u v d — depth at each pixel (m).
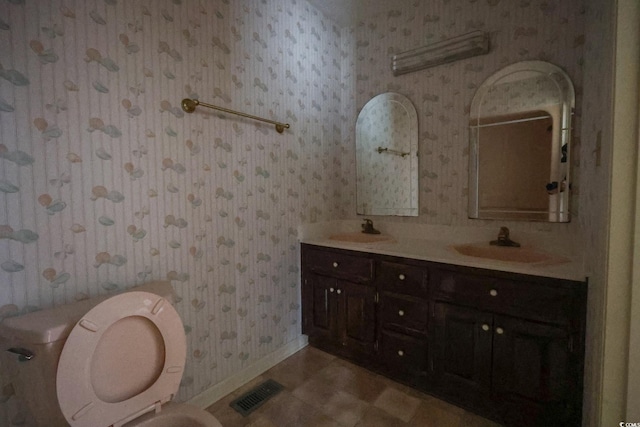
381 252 1.74
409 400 1.61
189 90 1.45
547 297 1.25
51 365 0.84
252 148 1.77
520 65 1.70
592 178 1.11
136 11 1.25
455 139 1.95
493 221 1.85
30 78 1.00
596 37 1.13
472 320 1.45
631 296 0.69
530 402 1.32
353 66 2.39
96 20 1.14
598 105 1.02
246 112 1.73
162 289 1.19
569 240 1.59
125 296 0.97
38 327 0.85
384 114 2.25
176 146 1.41
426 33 2.02
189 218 1.48
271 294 1.94
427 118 2.05
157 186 1.35
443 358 1.55
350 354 1.99
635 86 0.67
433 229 2.06
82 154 1.12
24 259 1.00
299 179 2.11
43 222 1.04
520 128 1.72
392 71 2.18
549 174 1.65
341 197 2.49
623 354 0.71
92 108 1.14
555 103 1.62
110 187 1.20
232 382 1.70
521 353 1.33
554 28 1.60
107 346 0.94
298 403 1.60
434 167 2.05
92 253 1.16
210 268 1.58
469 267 1.44
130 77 1.24
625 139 0.68
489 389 1.42
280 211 1.97
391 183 2.25
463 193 1.94
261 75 1.81
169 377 1.06
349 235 2.32
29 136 1.00
